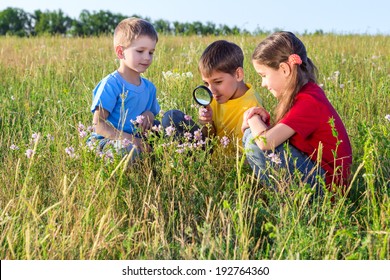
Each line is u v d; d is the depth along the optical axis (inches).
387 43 473.7
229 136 158.2
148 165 147.4
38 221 117.0
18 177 138.9
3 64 331.3
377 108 204.2
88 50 426.0
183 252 106.5
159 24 863.7
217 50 153.6
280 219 116.2
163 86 231.1
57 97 234.8
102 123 159.2
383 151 139.9
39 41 553.6
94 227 113.8
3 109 210.8
